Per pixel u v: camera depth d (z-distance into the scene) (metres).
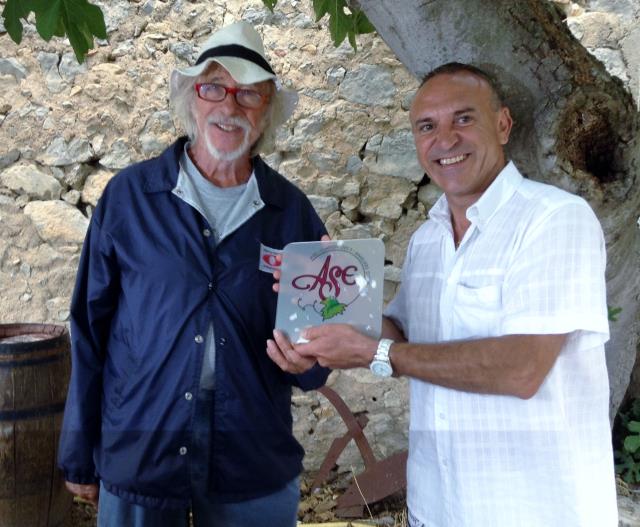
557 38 1.69
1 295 3.13
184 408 1.66
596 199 1.75
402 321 1.66
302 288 1.49
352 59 3.01
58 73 3.05
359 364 1.41
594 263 1.25
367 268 1.46
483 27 1.64
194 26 3.04
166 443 1.66
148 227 1.70
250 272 1.72
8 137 3.07
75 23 2.04
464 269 1.39
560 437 1.27
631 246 2.07
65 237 3.12
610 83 1.73
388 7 1.69
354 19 2.42
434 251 1.51
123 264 1.70
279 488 1.79
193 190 1.75
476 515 1.33
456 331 1.39
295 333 1.48
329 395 2.91
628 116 1.73
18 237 3.12
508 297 1.29
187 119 1.87
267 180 1.84
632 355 2.47
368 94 3.02
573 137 1.72
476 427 1.33
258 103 1.80
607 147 1.77
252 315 1.71
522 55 1.67
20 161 3.09
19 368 2.48
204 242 1.70
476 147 1.38
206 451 1.68
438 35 1.68
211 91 1.77
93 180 3.11
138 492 1.69
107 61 3.06
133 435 1.68
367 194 3.08
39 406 2.53
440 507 1.42
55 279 3.13
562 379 1.29
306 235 1.88
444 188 1.42
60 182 3.11
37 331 2.82
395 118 3.02
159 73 3.04
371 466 2.86
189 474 1.68
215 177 1.84
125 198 1.74
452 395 1.36
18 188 3.09
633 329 2.39
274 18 3.02
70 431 1.76
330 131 3.04
